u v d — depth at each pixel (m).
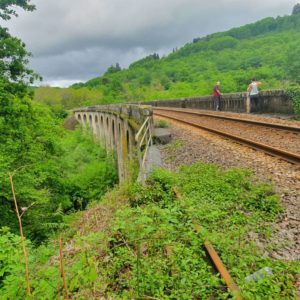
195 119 20.09
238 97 22.19
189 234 3.96
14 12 15.71
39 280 3.16
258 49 123.69
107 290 3.57
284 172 7.18
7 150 12.39
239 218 4.96
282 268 3.58
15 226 10.37
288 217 5.01
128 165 9.83
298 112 15.52
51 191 16.16
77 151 31.19
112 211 6.62
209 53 163.12
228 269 3.70
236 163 8.40
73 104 122.44
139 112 14.89
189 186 6.68
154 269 3.64
